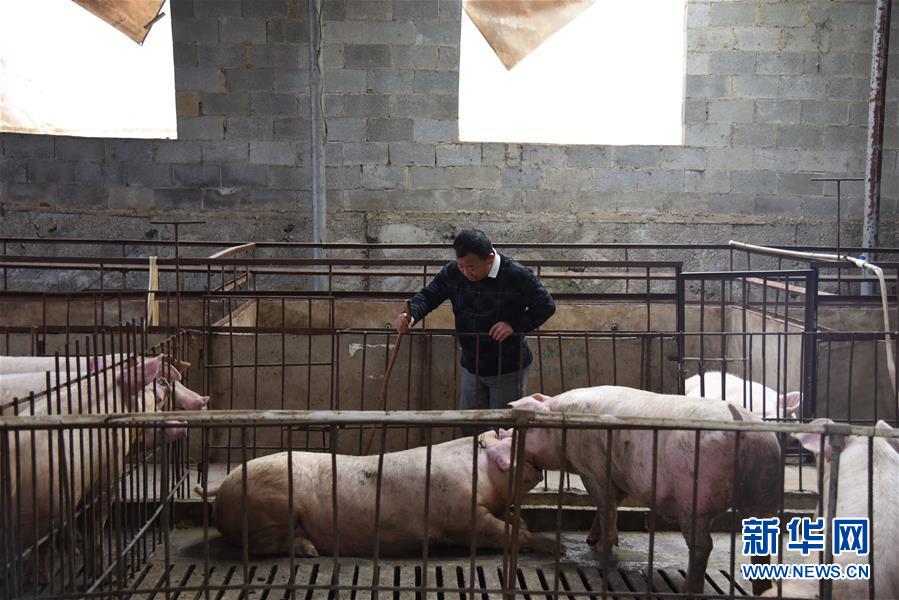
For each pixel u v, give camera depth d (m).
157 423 2.37
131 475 3.25
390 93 8.55
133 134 8.83
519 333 4.16
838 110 8.56
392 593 3.32
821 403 4.93
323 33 8.46
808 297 4.49
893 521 2.77
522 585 3.42
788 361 5.16
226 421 2.39
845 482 3.04
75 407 3.28
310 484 3.63
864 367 4.92
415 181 8.64
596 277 6.41
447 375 4.95
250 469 3.62
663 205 8.67
